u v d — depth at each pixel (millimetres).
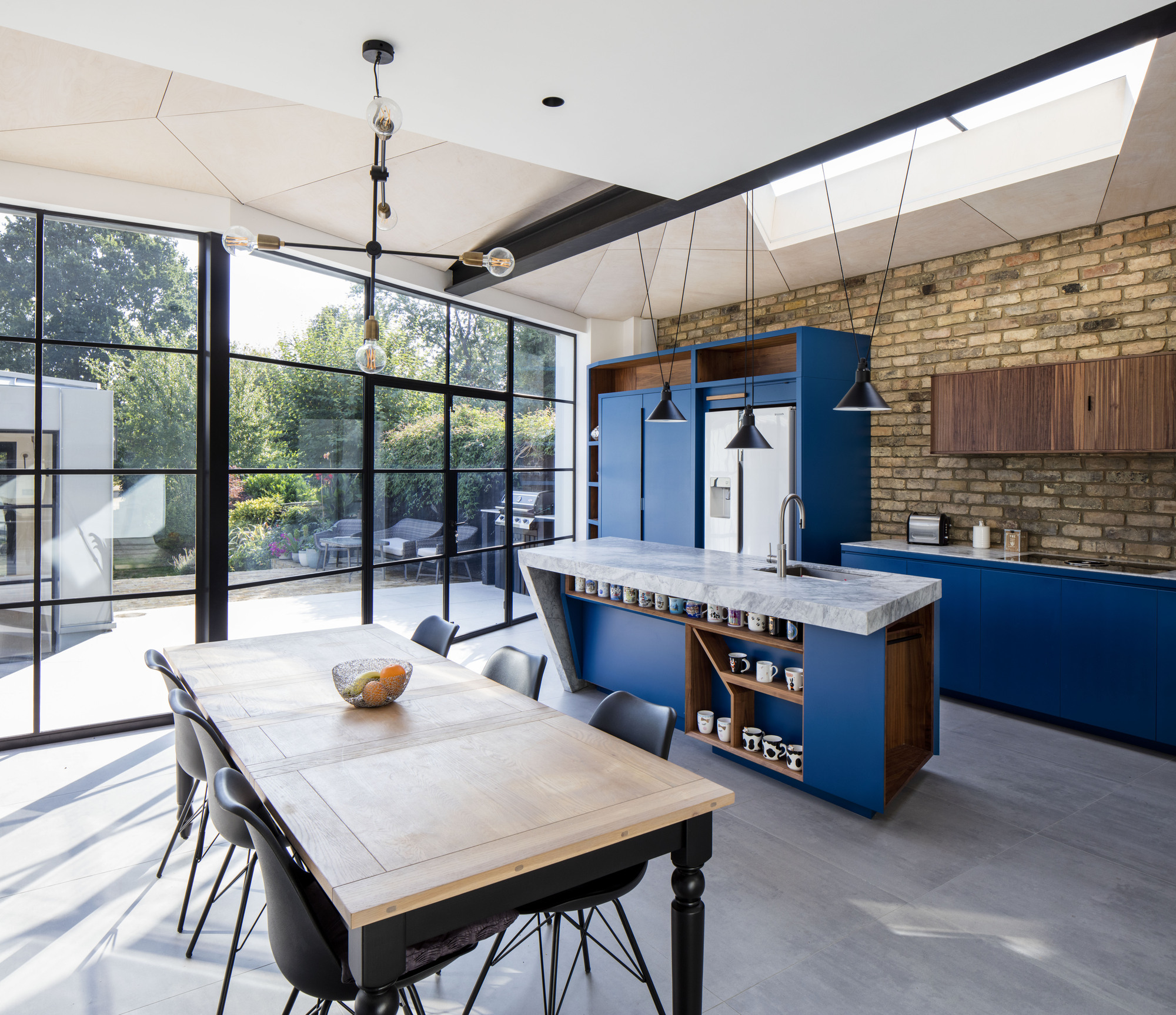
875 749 2992
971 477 5016
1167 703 3688
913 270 5320
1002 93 2588
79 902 2486
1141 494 4262
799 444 5082
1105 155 3586
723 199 3580
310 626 4750
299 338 4605
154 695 4121
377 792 1764
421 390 5531
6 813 3092
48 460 3777
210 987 2086
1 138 3287
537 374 6750
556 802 1716
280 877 1517
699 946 1771
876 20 2080
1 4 1983
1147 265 4227
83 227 3824
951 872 2684
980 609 4406
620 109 2604
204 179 3820
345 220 4434
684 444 5992
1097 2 2006
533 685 2678
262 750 2018
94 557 3926
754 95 2498
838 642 3115
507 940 2320
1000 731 4102
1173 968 2168
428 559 5660
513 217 4520
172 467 4129
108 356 3914
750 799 3279
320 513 4793
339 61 2289
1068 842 2896
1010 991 2070
